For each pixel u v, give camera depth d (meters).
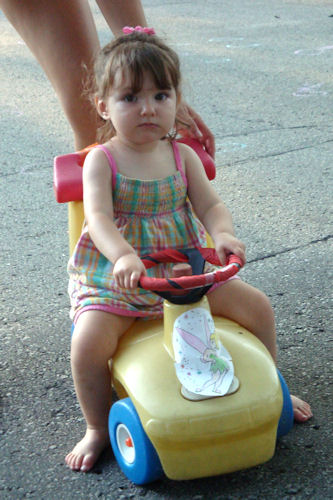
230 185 4.17
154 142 2.18
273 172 4.33
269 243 3.45
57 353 2.64
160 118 2.05
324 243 3.43
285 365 2.48
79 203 2.26
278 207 3.85
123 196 2.13
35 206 4.02
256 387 1.88
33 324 2.85
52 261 3.40
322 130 4.97
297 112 5.34
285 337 2.65
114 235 2.00
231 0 9.70
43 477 2.03
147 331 2.08
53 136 5.08
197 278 1.85
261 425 1.85
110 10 2.70
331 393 2.31
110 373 2.11
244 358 1.95
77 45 2.57
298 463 2.01
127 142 2.15
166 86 2.04
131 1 2.69
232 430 1.82
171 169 2.19
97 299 2.07
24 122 5.38
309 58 6.72
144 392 1.87
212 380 1.87
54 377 2.50
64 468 2.06
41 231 3.72
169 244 2.17
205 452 1.84
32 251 3.50
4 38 8.03
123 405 1.93
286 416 2.03
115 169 2.12
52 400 2.37
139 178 2.13
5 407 2.34
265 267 3.22
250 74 6.30
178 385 1.87
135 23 2.72
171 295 1.92
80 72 2.59
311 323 2.74
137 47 2.04
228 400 1.84
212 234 2.12
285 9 8.96
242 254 2.02
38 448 2.15
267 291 3.00
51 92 6.07
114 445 2.02
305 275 3.12
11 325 2.85
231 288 2.15
